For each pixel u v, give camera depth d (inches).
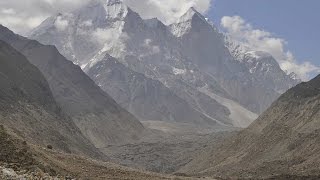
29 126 5866.1
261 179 4468.5
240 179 4382.4
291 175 4571.9
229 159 6884.8
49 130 6382.9
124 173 2454.5
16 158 1859.0
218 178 4163.4
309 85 7288.4
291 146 5816.9
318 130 5762.8
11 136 2053.4
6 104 5994.1
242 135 7372.1
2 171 1453.0
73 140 7106.3
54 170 1966.0
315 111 6304.1
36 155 2020.2
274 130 6648.6
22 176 1461.6
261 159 6112.2
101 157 7583.7
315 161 4958.2
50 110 7701.8
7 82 6924.2
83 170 2242.9
